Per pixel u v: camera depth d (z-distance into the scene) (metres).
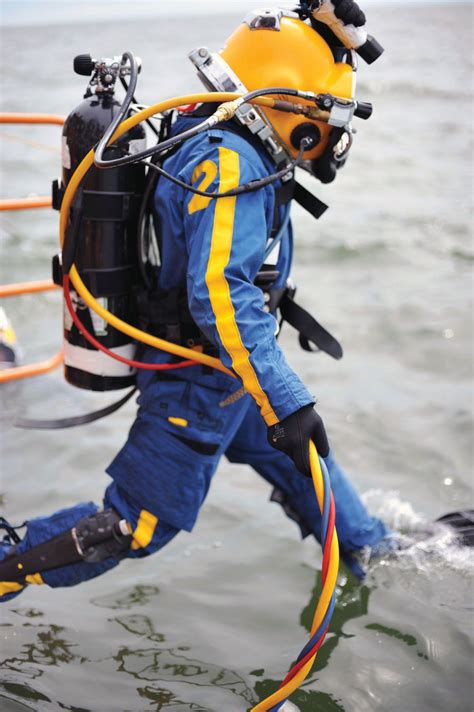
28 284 5.80
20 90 46.62
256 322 3.84
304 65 4.30
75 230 4.35
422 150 24.52
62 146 4.51
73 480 7.27
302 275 13.03
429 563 5.75
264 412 3.87
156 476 4.54
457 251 14.25
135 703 4.78
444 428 8.16
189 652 5.25
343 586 5.84
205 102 4.41
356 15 4.27
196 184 4.09
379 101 38.00
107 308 4.58
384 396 8.91
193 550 6.36
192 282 3.97
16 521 6.58
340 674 5.01
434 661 5.08
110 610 5.66
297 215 16.75
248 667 5.12
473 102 37.22
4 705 4.67
